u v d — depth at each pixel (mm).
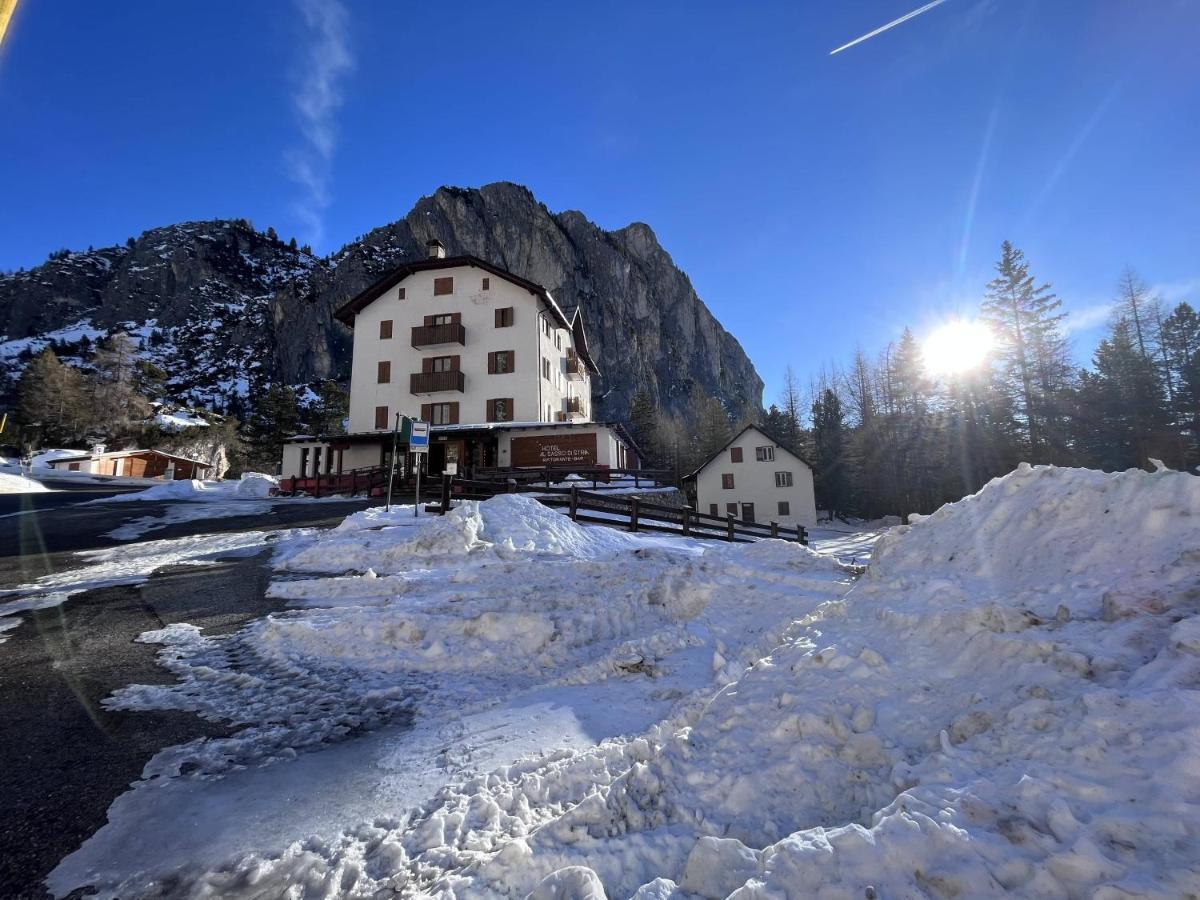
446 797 3562
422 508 15742
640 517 17000
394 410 34250
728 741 3469
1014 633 3523
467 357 34219
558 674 5977
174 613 7820
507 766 3918
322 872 2910
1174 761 2180
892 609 4527
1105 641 3180
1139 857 1910
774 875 2176
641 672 5719
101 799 3594
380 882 2816
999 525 5281
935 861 2076
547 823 3031
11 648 6449
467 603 7730
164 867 2967
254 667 6008
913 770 2715
